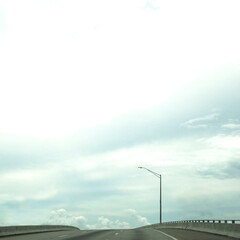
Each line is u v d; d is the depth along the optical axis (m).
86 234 36.31
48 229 48.66
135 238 28.14
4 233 33.09
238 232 25.56
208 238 26.62
